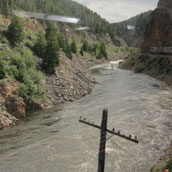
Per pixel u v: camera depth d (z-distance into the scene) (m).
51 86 42.38
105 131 12.41
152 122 28.47
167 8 103.88
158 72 68.94
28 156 20.50
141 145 22.39
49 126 27.89
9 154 20.89
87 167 18.53
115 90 49.50
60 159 19.92
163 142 22.88
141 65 87.62
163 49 83.69
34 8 117.69
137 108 34.75
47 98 38.34
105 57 169.88
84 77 58.44
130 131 25.77
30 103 34.16
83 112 33.56
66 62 61.78
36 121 29.72
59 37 94.56
